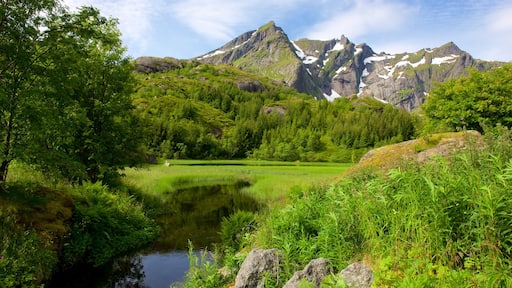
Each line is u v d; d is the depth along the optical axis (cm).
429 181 500
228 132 14362
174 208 2291
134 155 2156
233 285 743
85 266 1180
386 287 415
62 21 1291
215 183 3894
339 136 14138
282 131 14200
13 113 1130
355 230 658
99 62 1891
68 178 1698
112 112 1947
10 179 1288
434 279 394
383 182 713
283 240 766
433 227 483
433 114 2942
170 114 14075
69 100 1350
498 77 2423
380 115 16675
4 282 811
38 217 1088
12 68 1191
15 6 1150
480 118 2364
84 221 1260
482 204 442
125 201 1762
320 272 576
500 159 551
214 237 1596
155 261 1266
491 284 375
